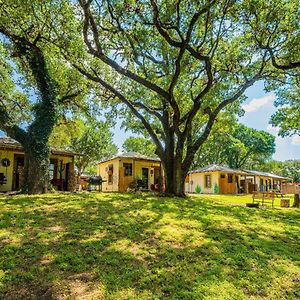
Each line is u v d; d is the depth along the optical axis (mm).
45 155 12469
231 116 17844
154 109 14938
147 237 5758
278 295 3645
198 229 6641
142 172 24688
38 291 3527
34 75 13008
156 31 11797
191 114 13531
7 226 6070
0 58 13758
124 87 15555
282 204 14312
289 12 11195
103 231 6000
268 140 50531
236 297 3480
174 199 12031
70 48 11898
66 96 15883
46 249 4785
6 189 17688
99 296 3424
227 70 14055
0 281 3670
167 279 3893
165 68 13977
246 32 12469
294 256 5160
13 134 12141
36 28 11742
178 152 13789
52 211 7734
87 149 35188
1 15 10742
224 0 10836
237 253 5078
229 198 20062
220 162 49531
